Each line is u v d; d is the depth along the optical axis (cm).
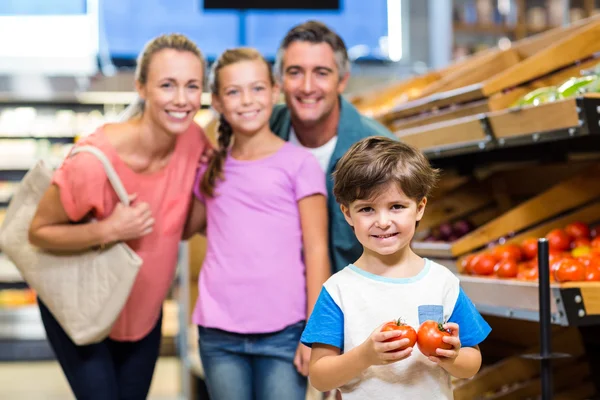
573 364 325
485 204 411
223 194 261
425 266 188
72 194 257
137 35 898
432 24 945
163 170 270
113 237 256
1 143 873
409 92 493
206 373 260
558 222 334
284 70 279
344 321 185
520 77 332
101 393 264
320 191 256
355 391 184
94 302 259
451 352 167
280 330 252
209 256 263
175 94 259
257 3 891
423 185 180
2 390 631
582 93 287
